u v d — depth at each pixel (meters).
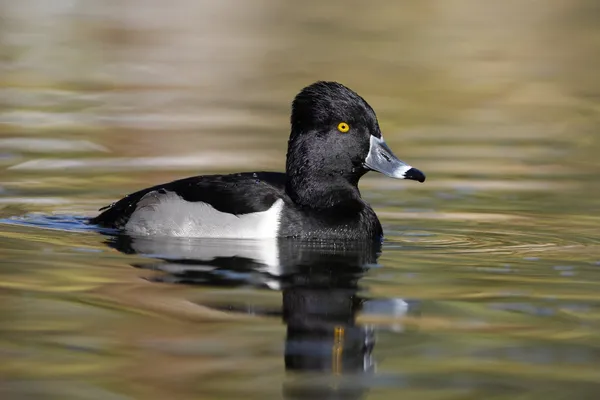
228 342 7.97
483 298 9.32
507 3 40.25
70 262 10.43
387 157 12.19
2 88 24.19
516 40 32.03
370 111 12.24
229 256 10.80
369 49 30.31
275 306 8.95
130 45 30.72
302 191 12.15
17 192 14.22
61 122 20.38
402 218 13.20
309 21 36.03
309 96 12.20
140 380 7.19
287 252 11.11
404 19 36.53
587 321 8.59
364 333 8.24
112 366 7.47
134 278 9.82
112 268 10.20
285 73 26.50
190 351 7.77
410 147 18.42
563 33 33.41
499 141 19.17
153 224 11.93
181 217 11.84
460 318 8.67
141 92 24.16
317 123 12.15
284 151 17.94
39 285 9.54
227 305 8.95
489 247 11.55
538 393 6.98
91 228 12.20
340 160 12.12
